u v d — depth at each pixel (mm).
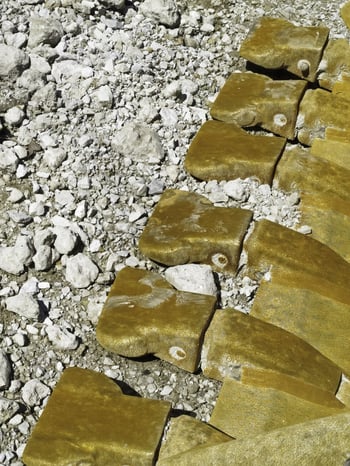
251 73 2254
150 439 1554
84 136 2047
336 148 2111
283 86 2176
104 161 2031
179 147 2104
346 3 2590
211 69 2314
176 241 1842
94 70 2191
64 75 2162
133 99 2162
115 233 1915
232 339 1679
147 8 2373
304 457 1461
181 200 1941
